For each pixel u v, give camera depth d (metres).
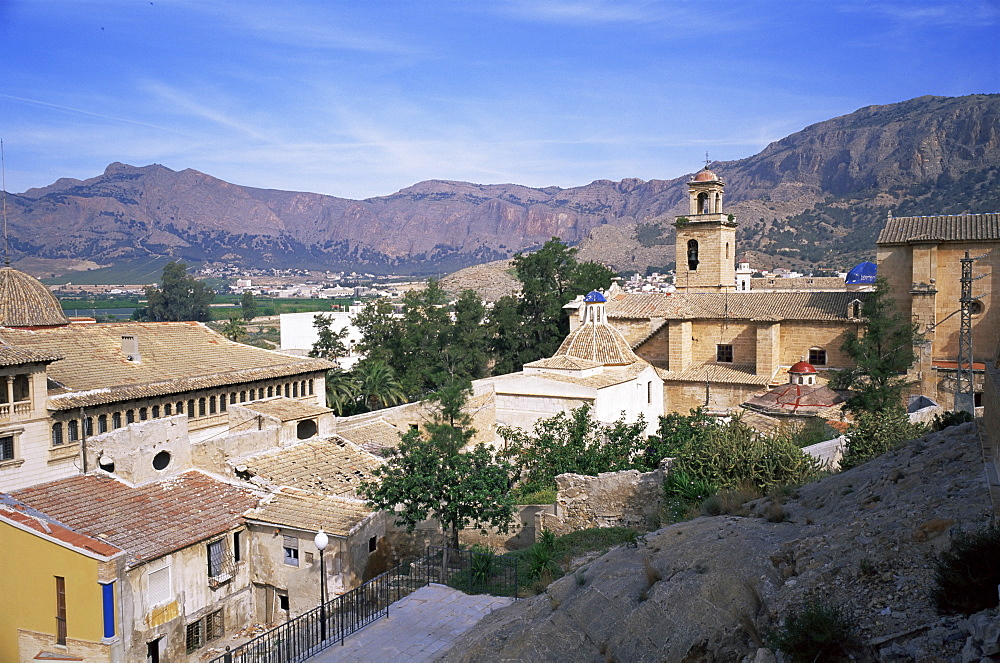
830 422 47.66
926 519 13.01
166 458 36.78
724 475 27.08
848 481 18.36
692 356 64.38
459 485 30.20
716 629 13.12
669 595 14.30
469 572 25.48
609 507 29.84
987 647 8.91
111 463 36.34
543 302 81.12
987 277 53.00
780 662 11.00
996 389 14.27
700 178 74.12
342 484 38.00
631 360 55.03
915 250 54.34
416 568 29.59
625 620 14.54
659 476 28.97
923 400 49.91
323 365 53.59
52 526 29.31
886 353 51.72
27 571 29.28
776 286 126.75
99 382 40.44
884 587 11.66
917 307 54.25
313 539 32.06
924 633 10.23
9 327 46.03
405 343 80.88
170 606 30.31
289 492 35.31
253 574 33.97
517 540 34.19
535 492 40.03
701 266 73.19
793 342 60.31
